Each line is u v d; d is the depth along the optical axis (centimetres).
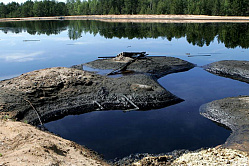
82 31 5372
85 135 1048
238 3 8062
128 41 3938
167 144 958
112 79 1695
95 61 2464
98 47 3391
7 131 767
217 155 763
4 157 585
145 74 1972
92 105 1377
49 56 2794
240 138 952
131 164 820
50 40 4072
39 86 1446
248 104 1268
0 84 1512
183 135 1033
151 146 944
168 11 9812
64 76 1584
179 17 8906
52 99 1381
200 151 850
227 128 1112
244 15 8225
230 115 1187
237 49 3150
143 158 827
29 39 4188
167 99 1433
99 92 1465
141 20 8750
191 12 9212
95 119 1228
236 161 698
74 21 8925
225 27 5338
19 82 1501
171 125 1135
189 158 784
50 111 1302
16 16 12206
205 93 1588
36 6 12331
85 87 1525
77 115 1298
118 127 1123
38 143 687
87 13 13038
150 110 1339
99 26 6406
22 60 2581
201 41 3797
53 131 1113
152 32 4978
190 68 2314
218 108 1273
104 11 11888
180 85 1770
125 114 1287
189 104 1408
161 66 2223
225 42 3653
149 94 1448
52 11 12675
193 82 1855
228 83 1820
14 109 1261
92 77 1672
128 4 10812
